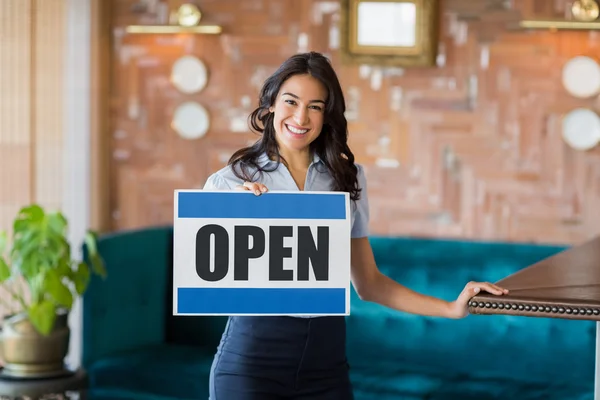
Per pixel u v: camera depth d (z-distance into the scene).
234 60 5.98
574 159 5.47
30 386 4.65
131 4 6.09
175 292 2.56
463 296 2.61
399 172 5.74
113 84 6.17
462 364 5.16
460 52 5.59
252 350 2.61
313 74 2.55
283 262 2.58
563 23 5.34
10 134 5.92
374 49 5.63
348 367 2.74
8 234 5.93
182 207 2.57
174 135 6.12
